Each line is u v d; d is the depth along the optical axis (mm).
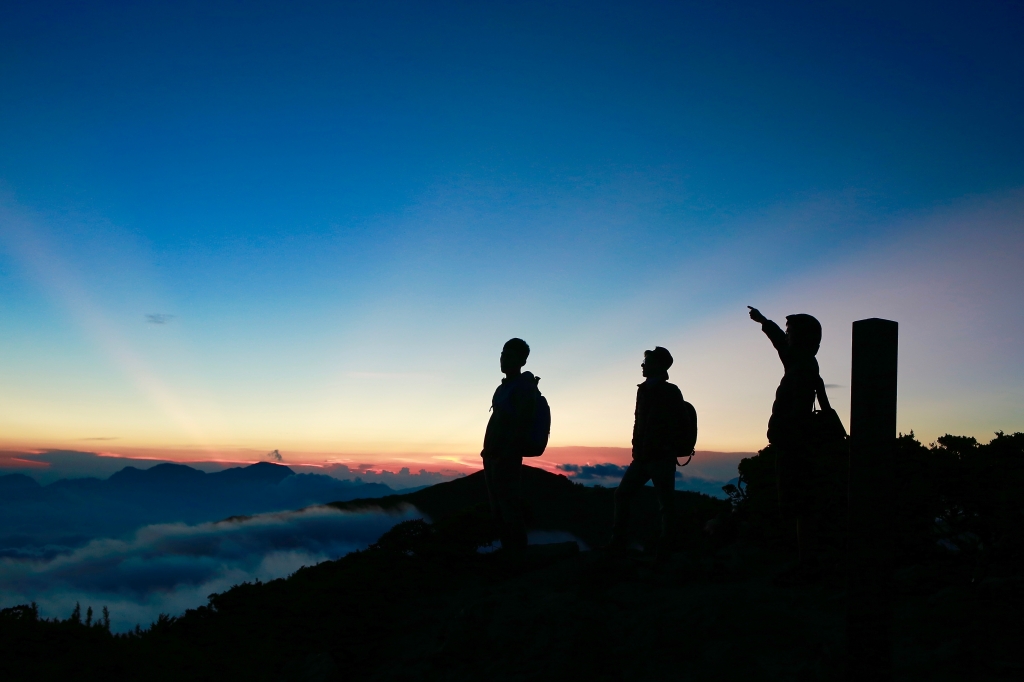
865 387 2932
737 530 8422
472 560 7164
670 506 6520
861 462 2906
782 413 5855
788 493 5746
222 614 5234
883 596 2814
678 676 3699
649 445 6477
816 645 3887
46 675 3428
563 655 4098
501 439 6781
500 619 4637
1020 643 3746
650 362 6809
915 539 5926
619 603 5219
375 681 4496
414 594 6203
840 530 5824
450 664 4398
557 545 7750
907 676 3416
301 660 4543
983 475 5336
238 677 4102
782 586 5633
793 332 5957
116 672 3662
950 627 4098
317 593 5738
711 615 4387
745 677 3551
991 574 5348
